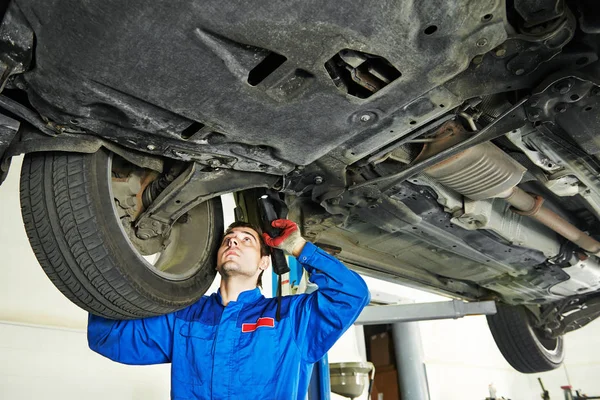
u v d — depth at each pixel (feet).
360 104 4.16
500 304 13.25
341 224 7.22
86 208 4.57
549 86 4.59
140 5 3.17
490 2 3.45
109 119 4.18
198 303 6.01
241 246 5.94
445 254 9.41
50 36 3.42
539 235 8.76
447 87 4.42
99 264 4.62
